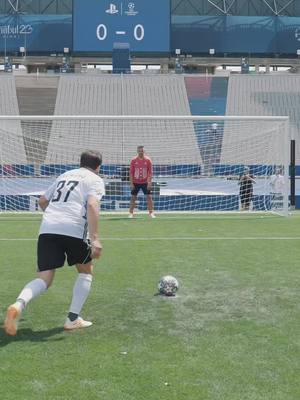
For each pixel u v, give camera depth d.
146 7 48.78
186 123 30.69
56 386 4.21
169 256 10.24
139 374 4.46
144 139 30.28
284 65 56.50
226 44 52.66
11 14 52.09
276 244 11.74
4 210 20.64
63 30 52.00
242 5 52.88
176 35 52.50
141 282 8.00
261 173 25.53
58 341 5.31
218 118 18.45
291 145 21.20
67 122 30.39
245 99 45.81
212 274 8.57
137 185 17.41
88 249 5.60
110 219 17.14
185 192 23.03
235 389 4.18
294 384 4.28
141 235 13.21
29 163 27.34
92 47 48.94
